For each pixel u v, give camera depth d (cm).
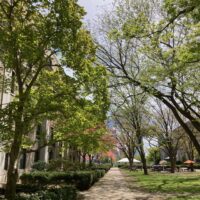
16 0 1014
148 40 1702
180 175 3575
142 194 1734
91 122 1166
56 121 1202
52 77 1107
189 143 5650
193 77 1639
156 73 1614
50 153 3231
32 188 1261
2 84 1183
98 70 1081
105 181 2812
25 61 1029
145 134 4044
